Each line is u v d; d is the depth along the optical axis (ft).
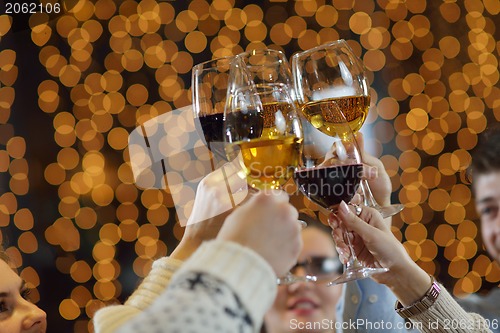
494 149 5.09
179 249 3.54
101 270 13.85
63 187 14.34
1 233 13.16
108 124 15.02
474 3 15.90
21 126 14.37
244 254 2.27
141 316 2.10
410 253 13.97
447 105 15.87
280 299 5.46
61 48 14.94
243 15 16.03
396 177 15.28
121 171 14.82
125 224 14.25
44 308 13.41
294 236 2.45
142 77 15.51
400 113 16.06
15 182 13.97
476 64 15.88
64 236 13.99
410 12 16.30
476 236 13.60
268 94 3.60
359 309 5.67
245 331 2.13
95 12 14.96
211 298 2.10
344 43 4.62
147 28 15.60
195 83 4.17
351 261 4.00
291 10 16.51
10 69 13.80
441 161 15.34
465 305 5.93
